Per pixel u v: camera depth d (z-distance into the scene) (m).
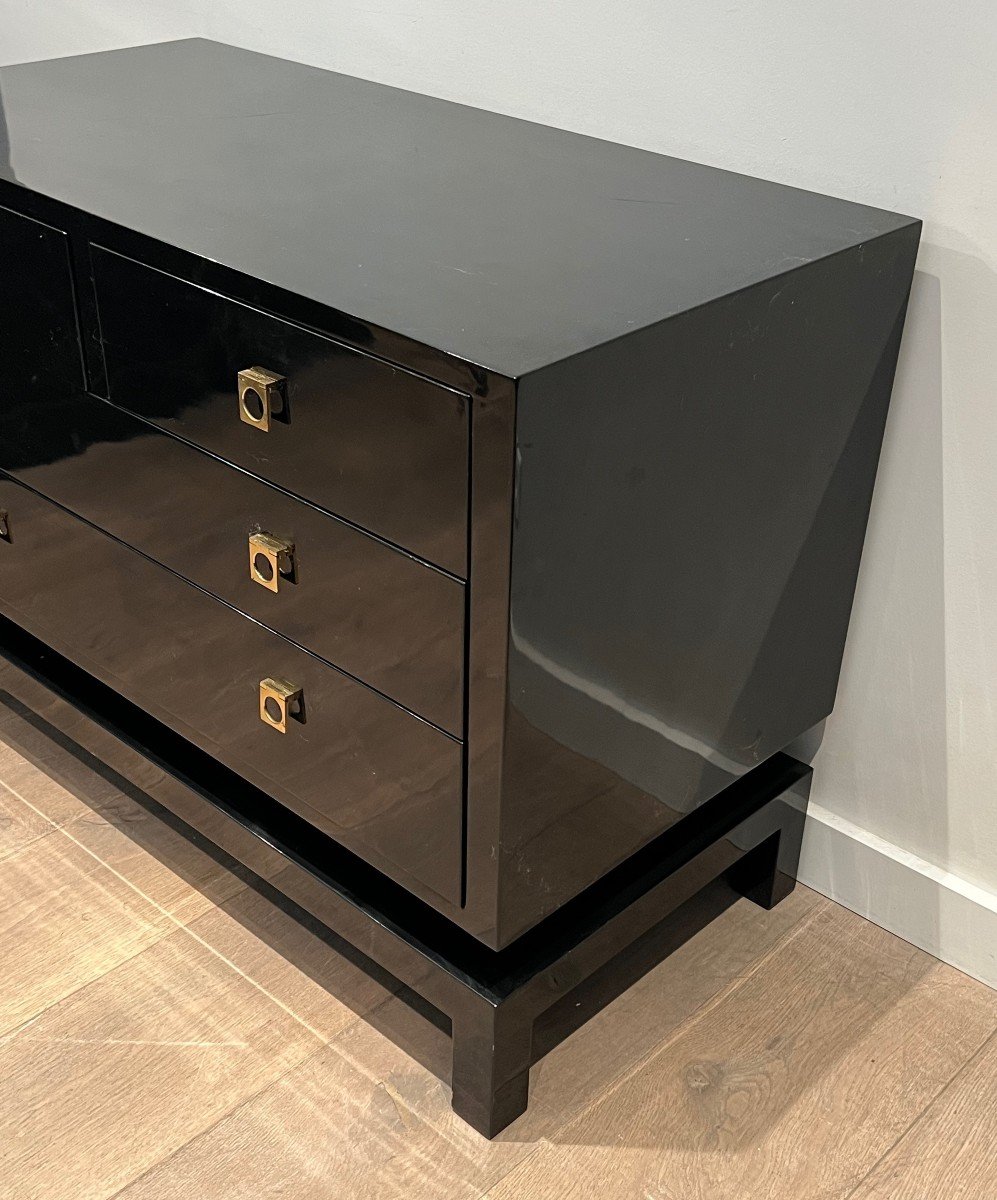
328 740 1.15
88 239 1.12
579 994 1.32
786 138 1.22
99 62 1.53
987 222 1.11
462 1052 1.17
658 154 1.30
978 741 1.30
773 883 1.42
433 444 0.92
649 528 1.02
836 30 1.15
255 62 1.56
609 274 1.02
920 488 1.24
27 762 1.60
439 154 1.28
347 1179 1.15
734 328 1.00
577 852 1.12
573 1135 1.19
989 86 1.07
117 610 1.31
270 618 1.14
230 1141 1.18
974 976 1.37
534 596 0.94
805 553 1.21
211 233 1.07
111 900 1.41
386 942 1.19
